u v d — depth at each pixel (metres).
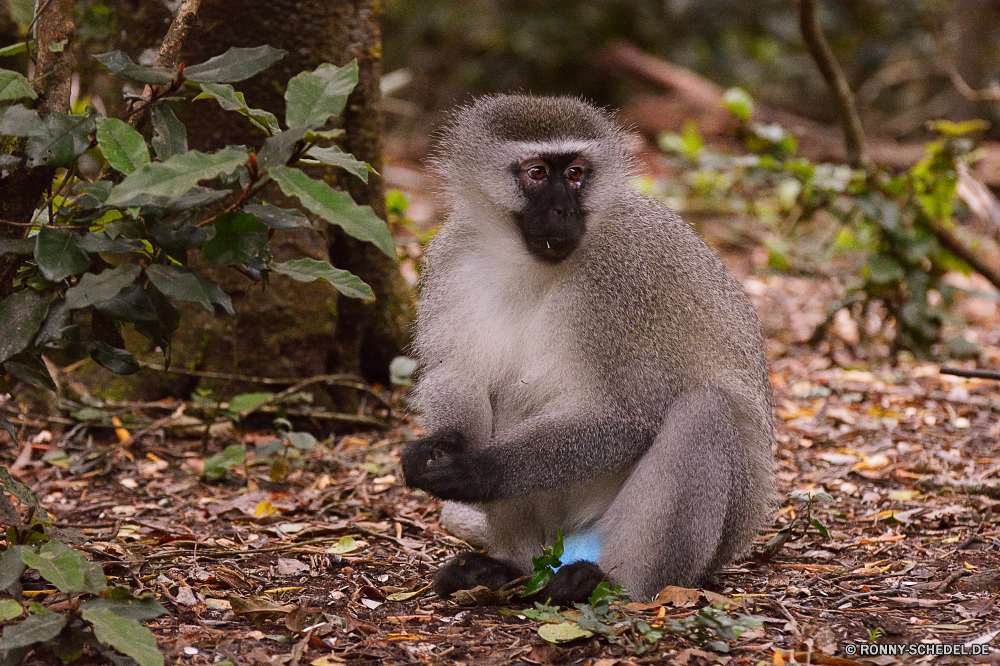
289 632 6.42
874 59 32.06
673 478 7.07
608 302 7.41
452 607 7.01
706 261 7.96
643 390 7.30
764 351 8.41
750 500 7.53
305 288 11.70
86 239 5.75
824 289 18.75
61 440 10.93
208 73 5.85
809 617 6.80
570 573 6.94
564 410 7.36
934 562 7.96
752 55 32.94
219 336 11.61
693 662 5.99
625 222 7.72
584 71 31.16
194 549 7.96
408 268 16.55
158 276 5.69
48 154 5.91
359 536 8.67
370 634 6.45
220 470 9.92
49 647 5.69
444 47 31.23
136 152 5.70
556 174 7.62
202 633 6.32
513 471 7.06
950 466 10.52
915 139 30.45
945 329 16.73
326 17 11.44
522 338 7.73
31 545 6.22
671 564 7.02
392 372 11.76
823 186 14.38
